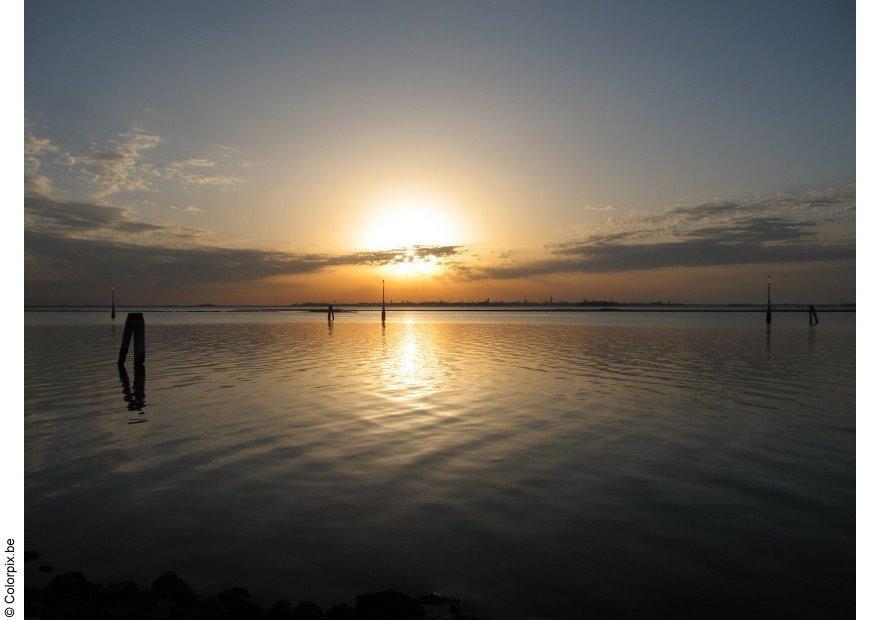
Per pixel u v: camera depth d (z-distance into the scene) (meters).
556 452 11.93
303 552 7.41
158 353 34.25
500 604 6.18
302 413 15.91
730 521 8.35
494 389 20.19
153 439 13.05
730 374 24.22
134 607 6.06
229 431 13.78
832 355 32.50
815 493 9.50
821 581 6.65
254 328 67.62
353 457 11.59
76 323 77.75
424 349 37.59
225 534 7.95
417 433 13.58
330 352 35.25
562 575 6.80
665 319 105.69
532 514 8.62
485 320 102.31
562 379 22.80
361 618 5.80
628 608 6.09
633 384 21.36
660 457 11.59
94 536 7.91
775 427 14.20
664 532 7.98
